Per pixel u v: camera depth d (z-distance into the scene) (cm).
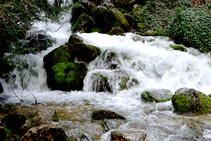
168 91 488
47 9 488
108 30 1096
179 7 1177
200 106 381
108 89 548
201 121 338
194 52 917
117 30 998
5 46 429
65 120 339
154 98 456
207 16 984
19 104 451
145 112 400
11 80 573
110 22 1077
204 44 941
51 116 279
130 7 1347
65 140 227
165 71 656
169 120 351
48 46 766
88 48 671
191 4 1177
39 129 219
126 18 1188
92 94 545
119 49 708
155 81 617
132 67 652
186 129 310
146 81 601
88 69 643
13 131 279
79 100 487
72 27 1034
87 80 592
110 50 684
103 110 363
